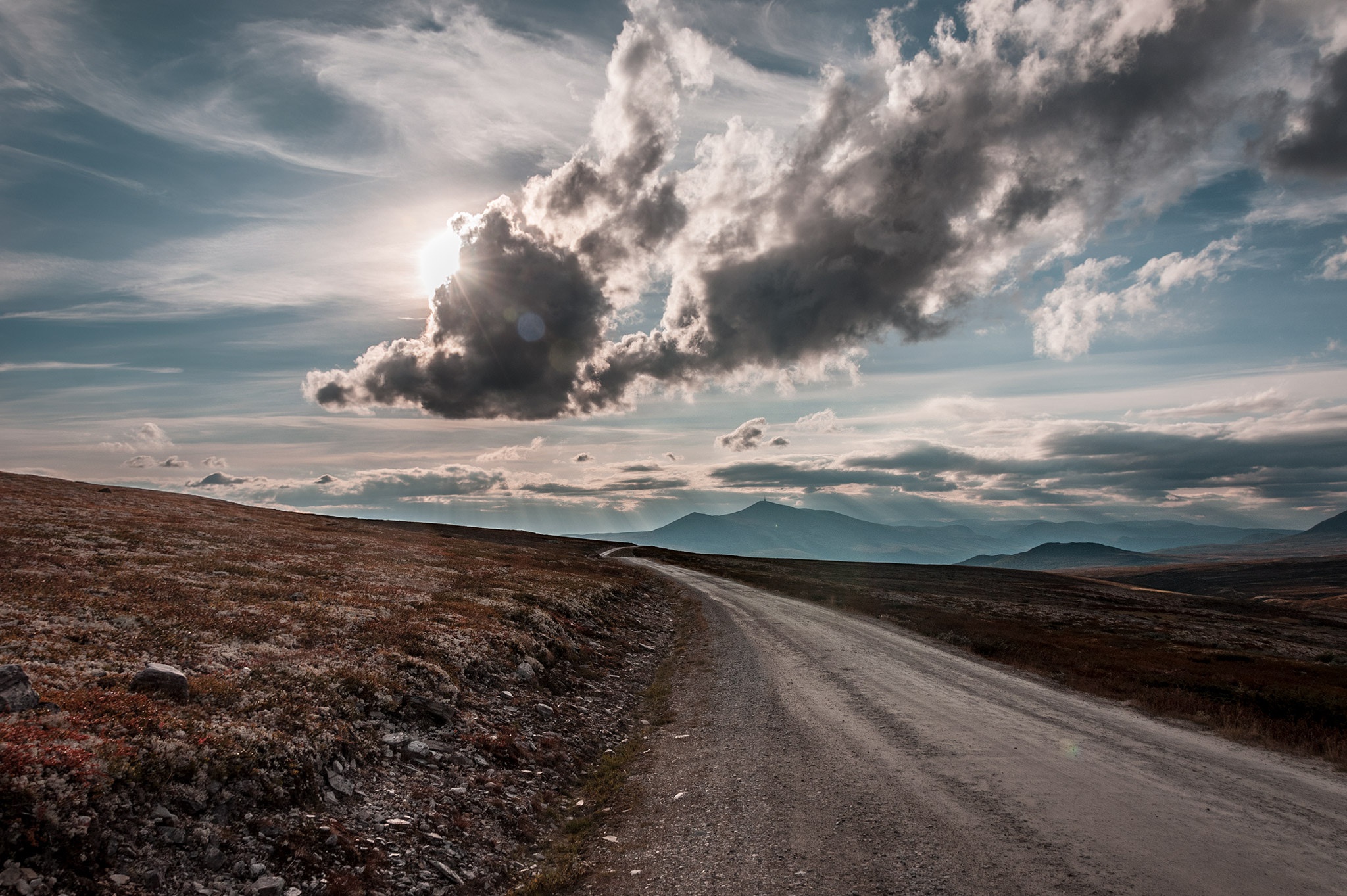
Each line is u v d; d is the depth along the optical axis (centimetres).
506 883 1014
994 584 11875
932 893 893
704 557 16362
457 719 1625
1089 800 1267
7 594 1848
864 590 8231
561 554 11031
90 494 6600
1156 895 873
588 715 2088
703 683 2641
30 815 725
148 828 825
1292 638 6781
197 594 2289
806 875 966
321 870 888
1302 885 907
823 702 2206
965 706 2159
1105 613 7794
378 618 2370
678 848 1099
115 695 1130
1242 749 1697
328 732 1253
